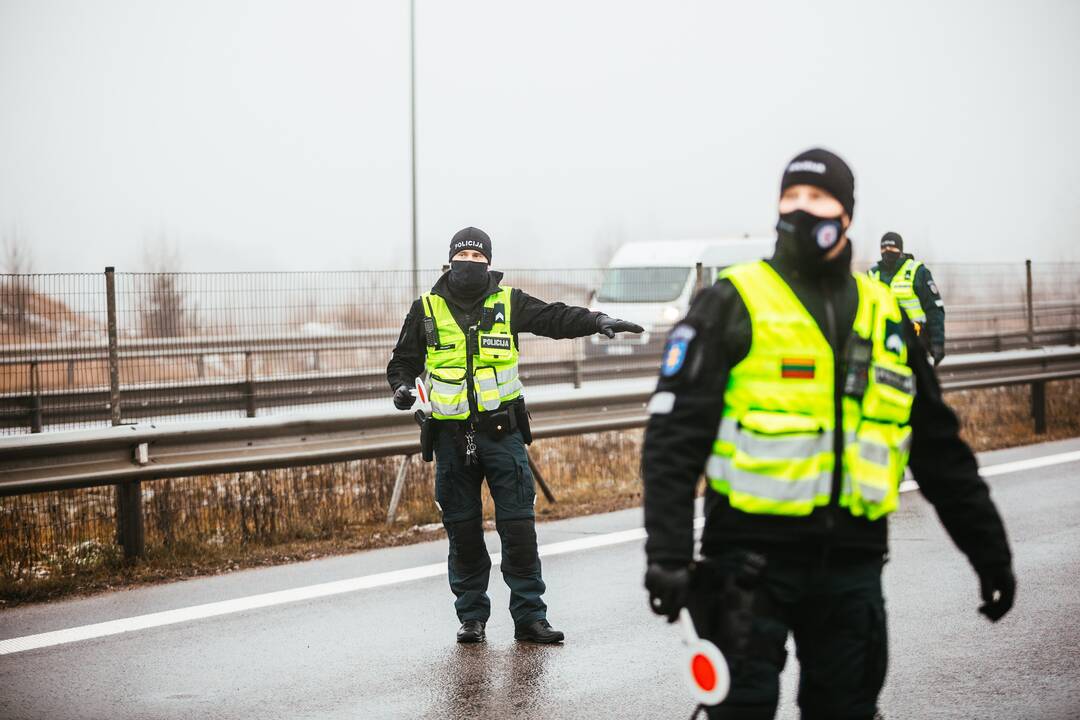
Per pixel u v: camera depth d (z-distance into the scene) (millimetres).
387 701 6445
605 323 7543
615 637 7590
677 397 3934
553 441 14531
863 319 4047
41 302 12914
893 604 8117
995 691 6371
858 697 3986
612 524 11203
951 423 4145
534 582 7574
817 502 3891
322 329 19812
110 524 10602
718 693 3729
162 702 6480
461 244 7668
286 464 10555
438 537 10781
